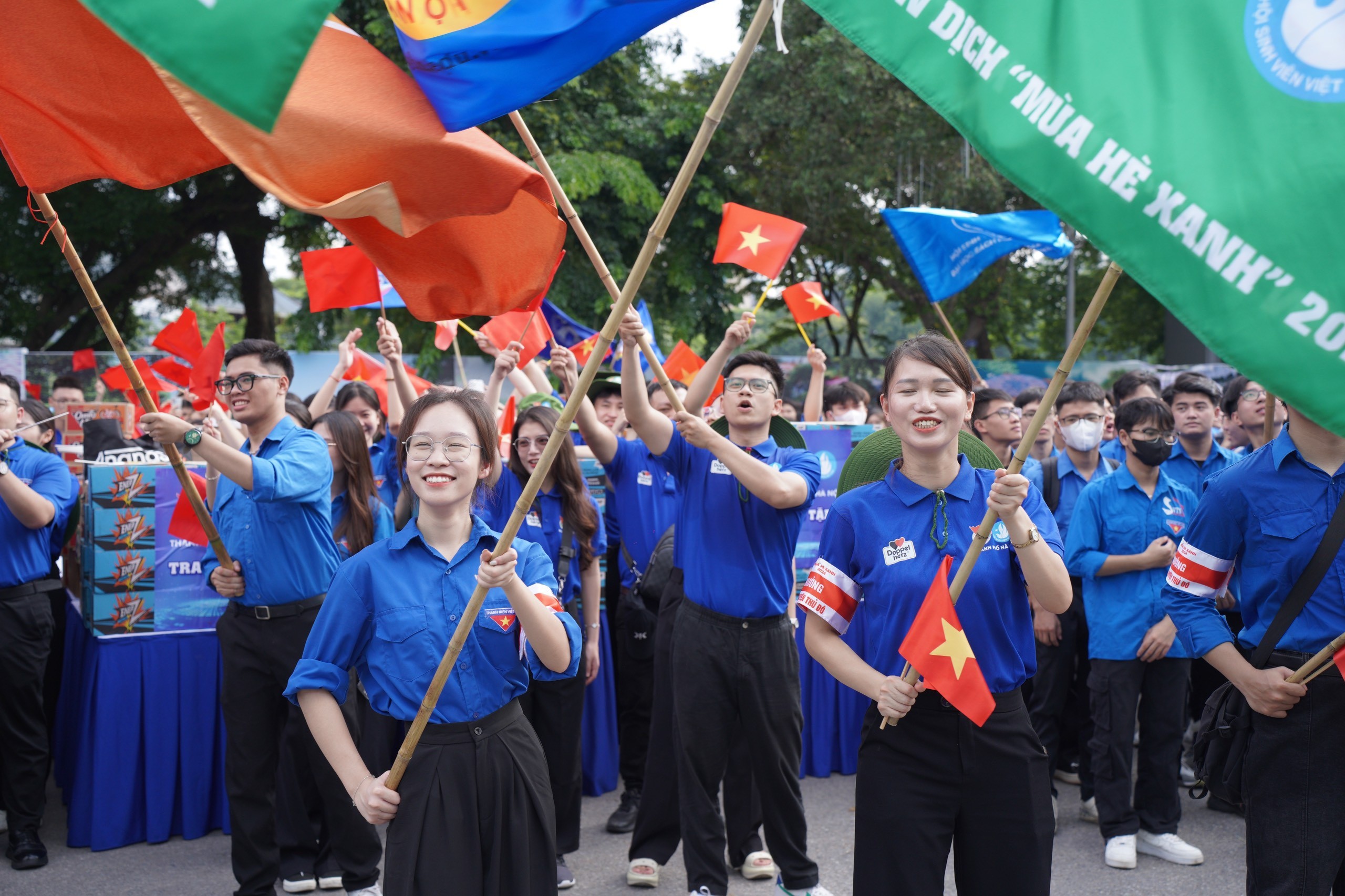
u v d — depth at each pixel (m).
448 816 2.41
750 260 4.93
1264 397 5.56
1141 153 1.79
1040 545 2.46
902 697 2.44
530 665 2.55
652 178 17.02
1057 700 4.87
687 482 3.94
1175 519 4.42
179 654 4.75
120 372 6.59
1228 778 2.83
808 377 17.09
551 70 2.19
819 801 5.19
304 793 4.24
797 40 16.66
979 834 2.56
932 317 20.77
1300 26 1.74
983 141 1.87
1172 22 1.82
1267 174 1.74
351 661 2.54
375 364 7.05
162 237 17.30
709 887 3.76
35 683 4.48
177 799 4.77
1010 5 1.88
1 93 2.39
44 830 4.89
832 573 2.67
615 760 5.52
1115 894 4.05
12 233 15.02
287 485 3.66
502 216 2.53
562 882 4.18
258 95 1.78
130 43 1.79
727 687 3.77
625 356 3.86
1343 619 2.64
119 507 4.64
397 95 2.18
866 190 16.91
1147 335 25.95
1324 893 2.60
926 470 2.67
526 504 2.28
